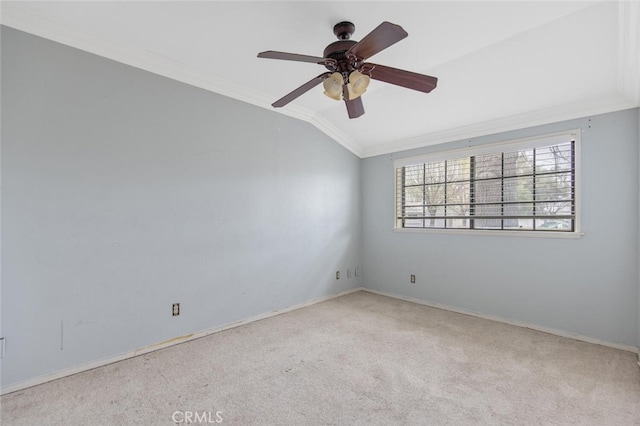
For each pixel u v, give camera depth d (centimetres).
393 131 398
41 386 207
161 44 238
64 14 203
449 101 316
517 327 312
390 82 199
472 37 224
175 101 275
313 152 396
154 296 262
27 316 206
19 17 201
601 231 270
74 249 224
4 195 199
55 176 216
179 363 239
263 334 296
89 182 230
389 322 328
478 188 350
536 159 308
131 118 250
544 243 301
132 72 250
